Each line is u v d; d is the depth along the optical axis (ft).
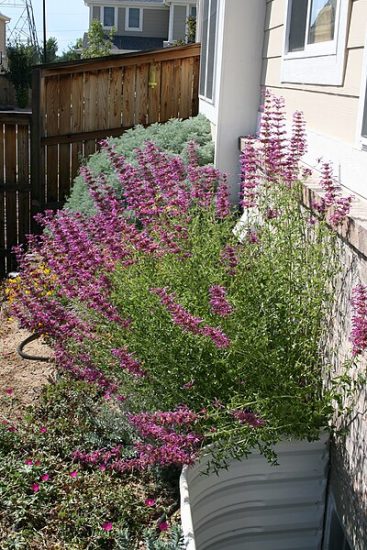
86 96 26.27
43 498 10.28
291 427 9.61
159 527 9.65
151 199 11.36
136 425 9.69
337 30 11.99
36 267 13.83
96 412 12.13
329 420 10.13
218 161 20.48
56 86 25.57
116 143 24.20
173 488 10.55
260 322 9.75
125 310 10.44
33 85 24.90
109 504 10.12
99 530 9.53
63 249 10.80
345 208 9.39
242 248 11.01
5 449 11.53
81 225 11.78
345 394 9.53
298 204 11.32
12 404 13.17
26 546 9.33
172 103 27.86
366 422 8.68
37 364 15.16
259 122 19.71
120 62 26.48
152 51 26.86
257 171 15.02
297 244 10.83
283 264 10.39
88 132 26.43
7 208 25.91
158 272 10.52
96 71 26.18
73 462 11.21
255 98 20.17
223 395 9.90
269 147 11.88
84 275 10.58
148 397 10.50
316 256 10.12
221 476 9.64
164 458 8.93
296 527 10.30
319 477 10.03
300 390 9.74
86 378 10.80
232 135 20.39
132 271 10.62
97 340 10.86
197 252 10.61
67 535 9.61
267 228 11.15
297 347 10.16
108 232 10.94
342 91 11.79
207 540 9.88
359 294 8.54
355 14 11.20
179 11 108.06
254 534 10.24
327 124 12.66
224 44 19.67
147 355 10.09
